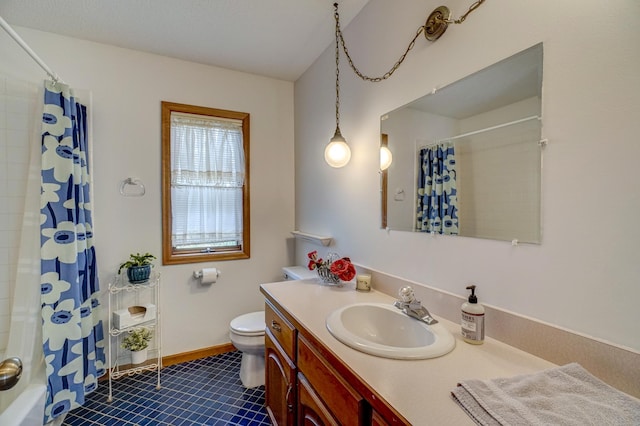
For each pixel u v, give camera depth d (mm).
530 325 906
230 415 1746
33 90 1695
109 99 2141
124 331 2051
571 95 819
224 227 2570
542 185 887
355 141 1831
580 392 664
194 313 2430
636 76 701
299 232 2574
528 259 923
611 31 740
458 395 670
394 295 1479
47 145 1603
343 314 1248
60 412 1550
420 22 1333
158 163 2293
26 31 1929
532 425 557
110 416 1733
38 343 1517
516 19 950
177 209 2396
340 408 873
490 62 1029
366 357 880
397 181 1480
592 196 779
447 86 1195
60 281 1593
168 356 2334
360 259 1793
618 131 730
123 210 2188
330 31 1987
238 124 2590
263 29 1969
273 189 2736
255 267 2666
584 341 788
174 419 1710
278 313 1446
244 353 2086
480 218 1068
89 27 1932
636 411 596
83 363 1758
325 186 2215
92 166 2047
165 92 2314
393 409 648
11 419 1169
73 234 1653
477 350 930
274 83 2719
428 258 1297
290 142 2801
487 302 1046
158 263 2307
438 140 1239
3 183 1622
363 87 1747
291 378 1261
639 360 694
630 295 714
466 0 1113
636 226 705
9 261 1627
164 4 1723
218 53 2277
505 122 984
